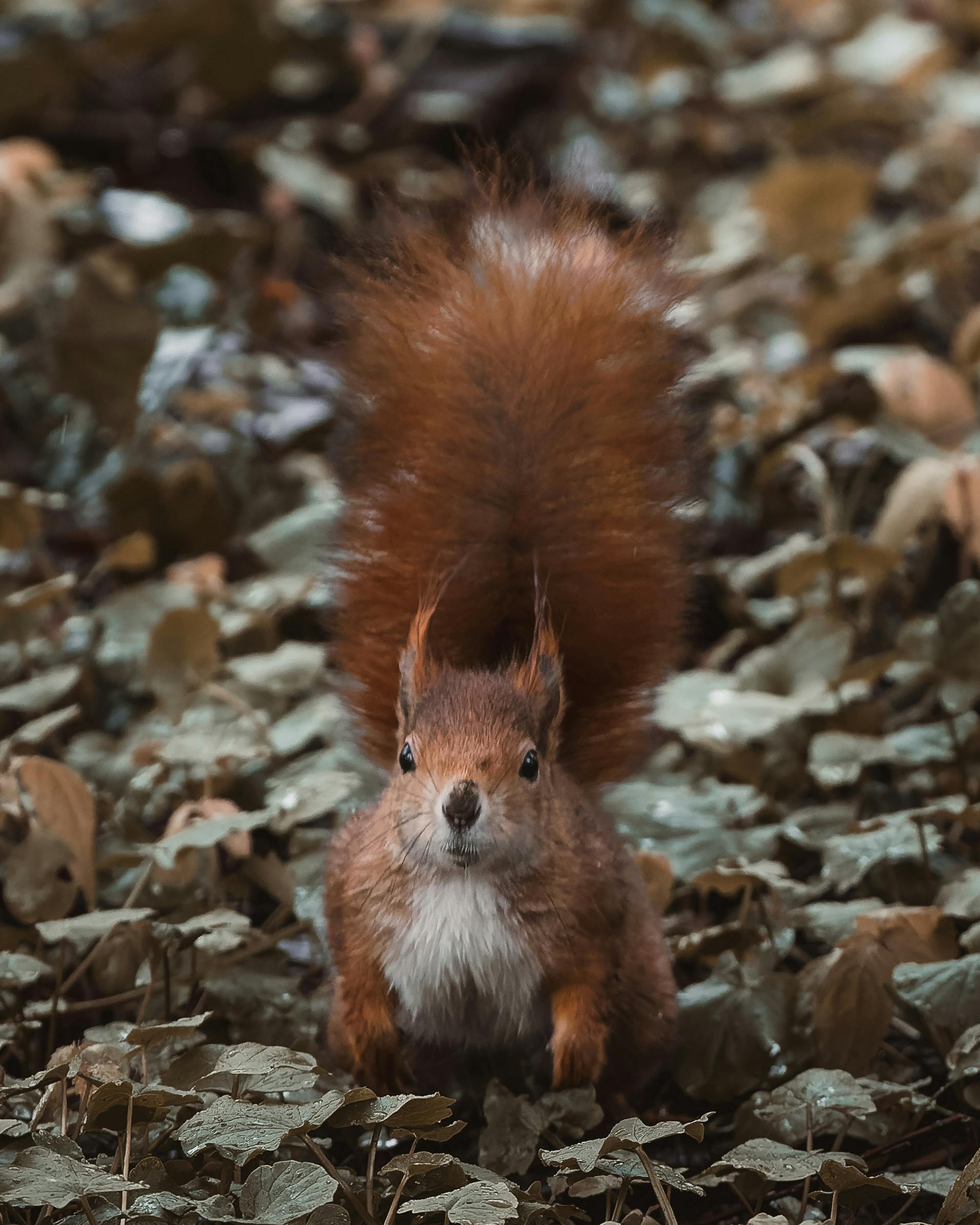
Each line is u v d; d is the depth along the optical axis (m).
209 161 7.91
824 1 10.66
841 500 5.28
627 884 4.85
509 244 4.90
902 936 4.89
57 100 7.96
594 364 4.89
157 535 5.27
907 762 4.99
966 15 10.13
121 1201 4.78
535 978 4.83
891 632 5.16
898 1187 4.79
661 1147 4.88
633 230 4.91
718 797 5.00
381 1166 4.86
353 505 4.90
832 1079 4.85
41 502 5.17
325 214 7.36
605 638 4.89
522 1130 4.83
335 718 5.02
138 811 5.00
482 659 4.89
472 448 4.89
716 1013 4.89
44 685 5.05
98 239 6.58
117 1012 4.94
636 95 8.78
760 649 5.11
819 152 8.62
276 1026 4.89
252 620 5.11
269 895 5.02
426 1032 4.85
